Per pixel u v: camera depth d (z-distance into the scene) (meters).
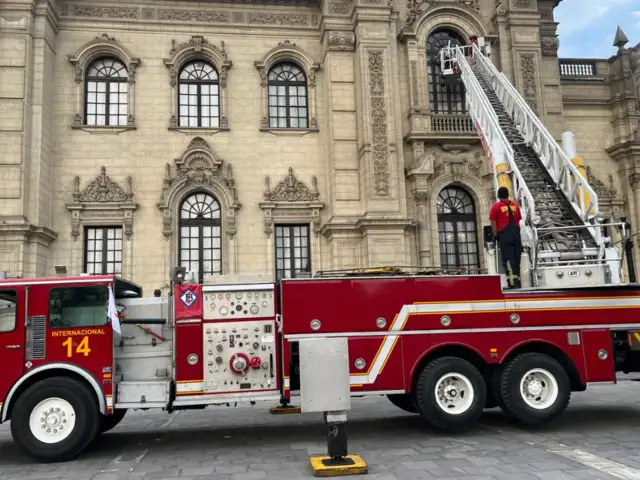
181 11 21.94
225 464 7.95
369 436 9.59
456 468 7.36
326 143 21.95
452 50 22.33
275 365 9.21
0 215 18.58
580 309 9.96
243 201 21.28
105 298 8.86
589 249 11.10
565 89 24.88
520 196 13.36
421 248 21.25
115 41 21.33
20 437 8.27
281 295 9.36
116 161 20.80
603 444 8.59
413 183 21.69
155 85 21.45
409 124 22.16
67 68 21.05
